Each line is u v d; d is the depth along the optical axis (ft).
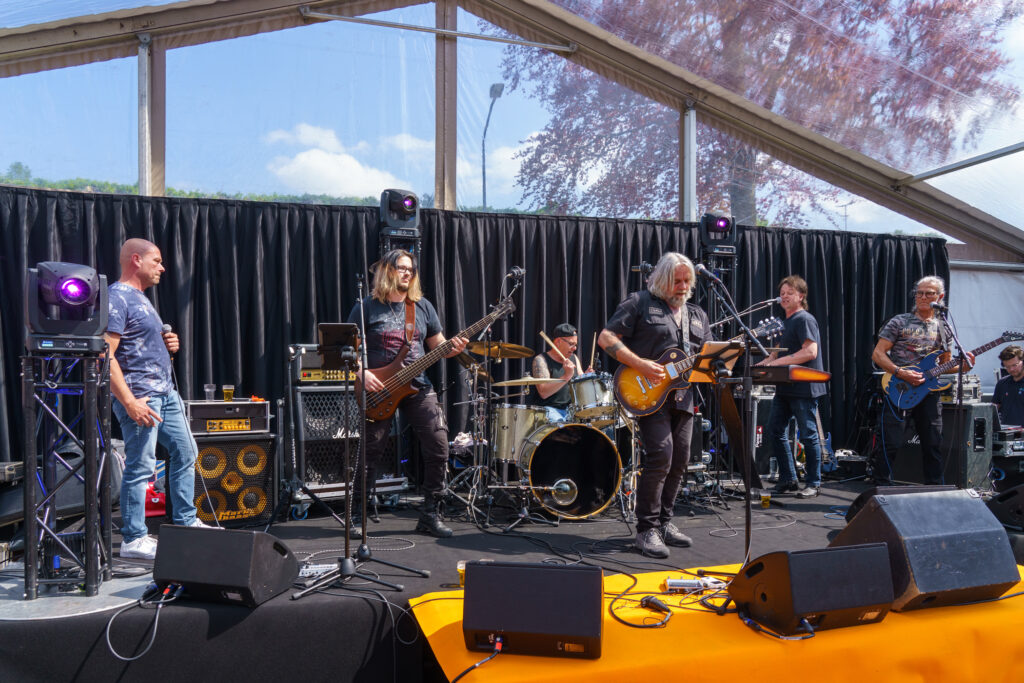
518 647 7.20
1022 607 8.45
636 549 11.39
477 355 15.66
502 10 19.26
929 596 8.14
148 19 16.99
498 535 12.62
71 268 8.61
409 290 12.36
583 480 14.03
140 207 16.35
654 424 11.16
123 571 9.42
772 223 21.75
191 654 7.98
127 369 10.31
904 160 21.24
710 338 11.89
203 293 16.61
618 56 19.92
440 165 19.24
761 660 7.30
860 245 22.12
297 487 13.53
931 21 16.01
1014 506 11.42
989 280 24.14
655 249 20.17
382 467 15.07
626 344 11.58
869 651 7.57
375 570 9.95
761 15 16.90
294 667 8.22
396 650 8.46
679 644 7.43
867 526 8.66
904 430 17.80
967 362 15.39
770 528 13.21
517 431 14.20
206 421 13.23
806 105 19.80
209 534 8.14
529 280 19.11
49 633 7.80
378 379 11.85
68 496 11.32
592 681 6.84
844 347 21.81
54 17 15.94
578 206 20.17
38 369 8.98
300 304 17.46
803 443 16.66
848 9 16.16
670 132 20.85
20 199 15.44
